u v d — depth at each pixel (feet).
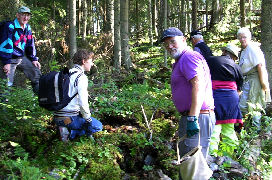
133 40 65.67
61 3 58.13
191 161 9.35
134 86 20.77
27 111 12.96
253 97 17.02
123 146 13.46
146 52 50.37
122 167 12.83
